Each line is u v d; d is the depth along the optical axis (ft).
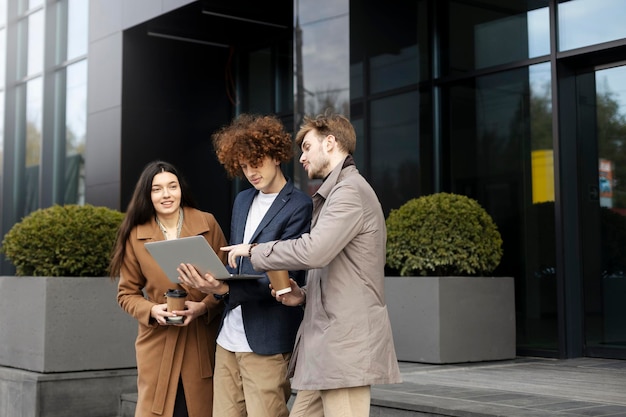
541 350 23.30
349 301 9.34
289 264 9.31
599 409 13.73
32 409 18.56
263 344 10.66
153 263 11.59
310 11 26.11
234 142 10.75
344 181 9.57
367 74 25.55
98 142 34.12
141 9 32.22
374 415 15.23
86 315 19.39
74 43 37.42
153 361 11.55
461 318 21.17
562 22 23.34
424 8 26.66
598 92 23.08
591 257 22.97
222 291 10.57
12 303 20.15
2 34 44.65
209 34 34.35
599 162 22.97
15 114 43.62
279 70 34.73
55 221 19.79
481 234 21.80
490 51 25.13
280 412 10.94
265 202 11.25
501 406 14.07
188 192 12.16
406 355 21.48
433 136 26.45
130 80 33.32
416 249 21.63
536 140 23.88
